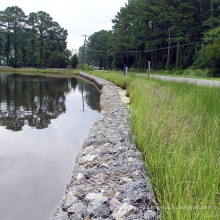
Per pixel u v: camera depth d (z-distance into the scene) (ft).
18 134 27.32
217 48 105.50
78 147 23.38
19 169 18.40
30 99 55.31
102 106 33.40
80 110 42.52
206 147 11.98
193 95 24.14
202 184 9.12
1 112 39.93
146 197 9.38
